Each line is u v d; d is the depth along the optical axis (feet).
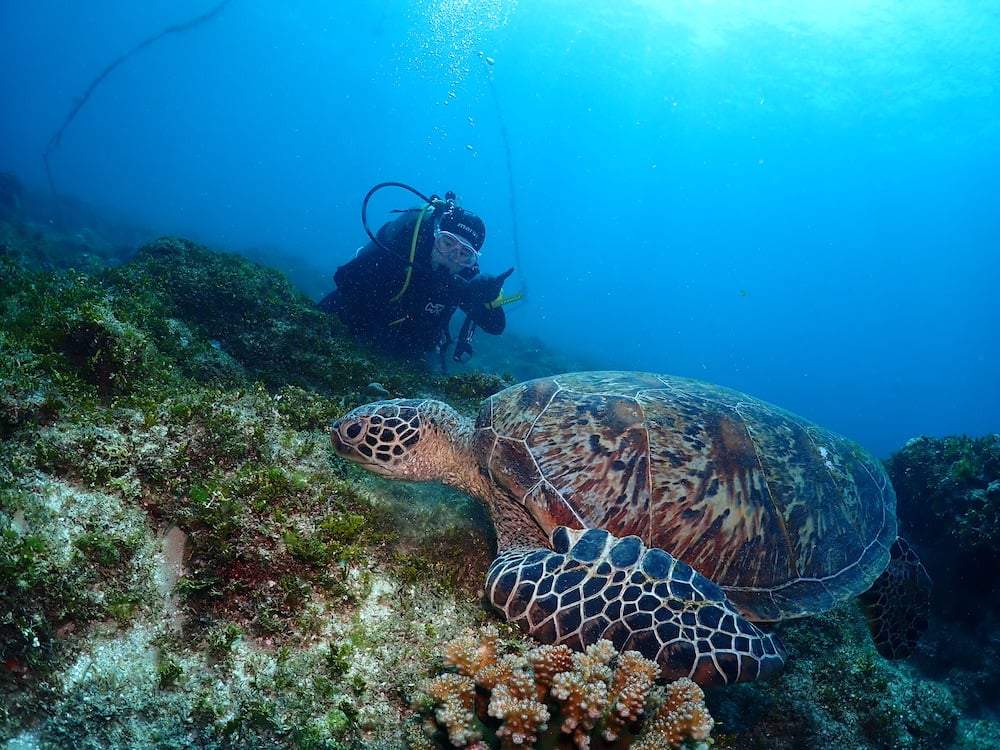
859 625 4.20
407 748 2.23
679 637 2.72
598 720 2.33
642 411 3.53
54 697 1.99
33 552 2.09
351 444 3.54
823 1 24.44
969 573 5.51
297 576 2.63
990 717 4.75
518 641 2.89
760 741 3.33
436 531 3.35
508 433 3.59
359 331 7.13
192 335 4.87
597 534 3.13
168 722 2.02
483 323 7.39
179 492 2.74
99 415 2.95
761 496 3.42
